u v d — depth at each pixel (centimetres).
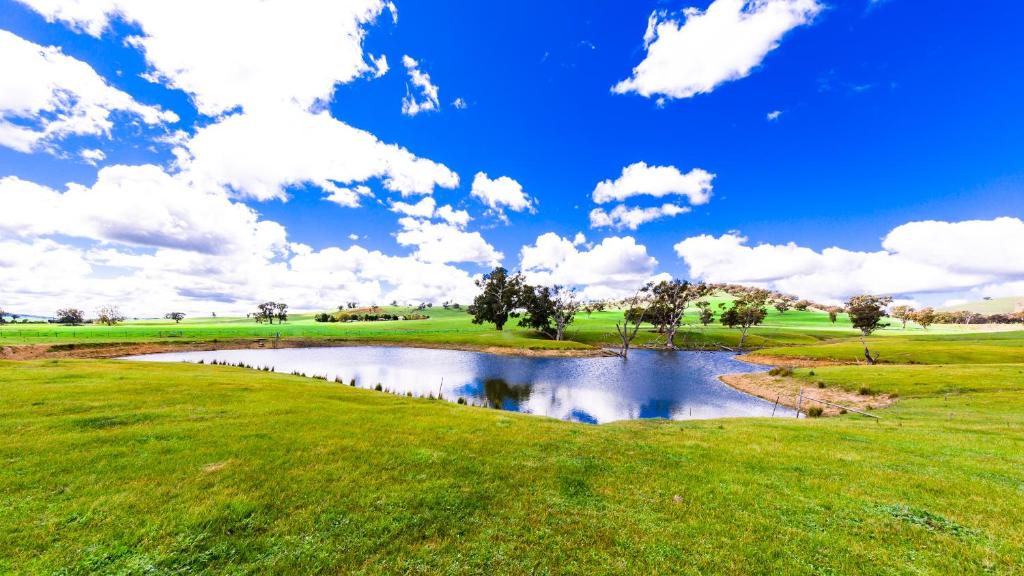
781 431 1988
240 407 1991
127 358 7619
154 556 748
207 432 1514
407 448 1430
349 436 1553
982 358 6253
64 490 996
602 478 1210
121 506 922
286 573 721
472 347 9812
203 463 1206
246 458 1255
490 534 867
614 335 13112
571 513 972
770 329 16212
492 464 1299
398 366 6681
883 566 769
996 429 2069
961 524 936
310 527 870
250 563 743
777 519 958
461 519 930
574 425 2131
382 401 2575
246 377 3297
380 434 1609
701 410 3734
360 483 1099
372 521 902
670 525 920
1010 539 866
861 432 1969
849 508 1019
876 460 1441
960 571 752
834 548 827
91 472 1109
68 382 2459
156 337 10312
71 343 7919
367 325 17125
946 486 1172
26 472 1088
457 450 1437
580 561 777
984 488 1162
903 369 4588
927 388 3572
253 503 953
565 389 4766
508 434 1723
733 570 753
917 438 1817
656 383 5250
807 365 7094
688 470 1302
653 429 2030
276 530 853
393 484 1104
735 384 5119
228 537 821
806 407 3756
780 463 1387
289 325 17912
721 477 1237
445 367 6644
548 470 1268
